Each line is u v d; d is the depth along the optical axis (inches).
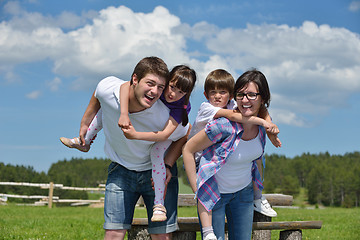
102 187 963.3
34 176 2588.6
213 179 133.2
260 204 164.9
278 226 167.2
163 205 130.6
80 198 2225.6
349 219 445.1
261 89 129.0
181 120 129.6
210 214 132.2
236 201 139.6
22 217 446.0
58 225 350.0
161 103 127.7
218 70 147.3
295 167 4232.3
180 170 1662.2
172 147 137.9
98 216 494.9
